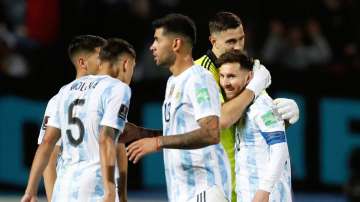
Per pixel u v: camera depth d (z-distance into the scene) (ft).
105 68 60.75
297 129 118.01
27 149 113.70
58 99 61.05
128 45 61.11
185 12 134.92
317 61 130.82
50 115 62.23
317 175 118.62
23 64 126.82
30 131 114.01
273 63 125.29
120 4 131.64
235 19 61.93
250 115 60.08
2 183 113.70
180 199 57.57
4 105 113.70
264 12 137.28
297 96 118.62
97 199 58.03
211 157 57.36
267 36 135.64
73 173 58.49
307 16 135.64
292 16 135.74
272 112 59.88
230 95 60.23
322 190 119.03
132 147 55.21
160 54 57.62
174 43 57.41
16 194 112.68
